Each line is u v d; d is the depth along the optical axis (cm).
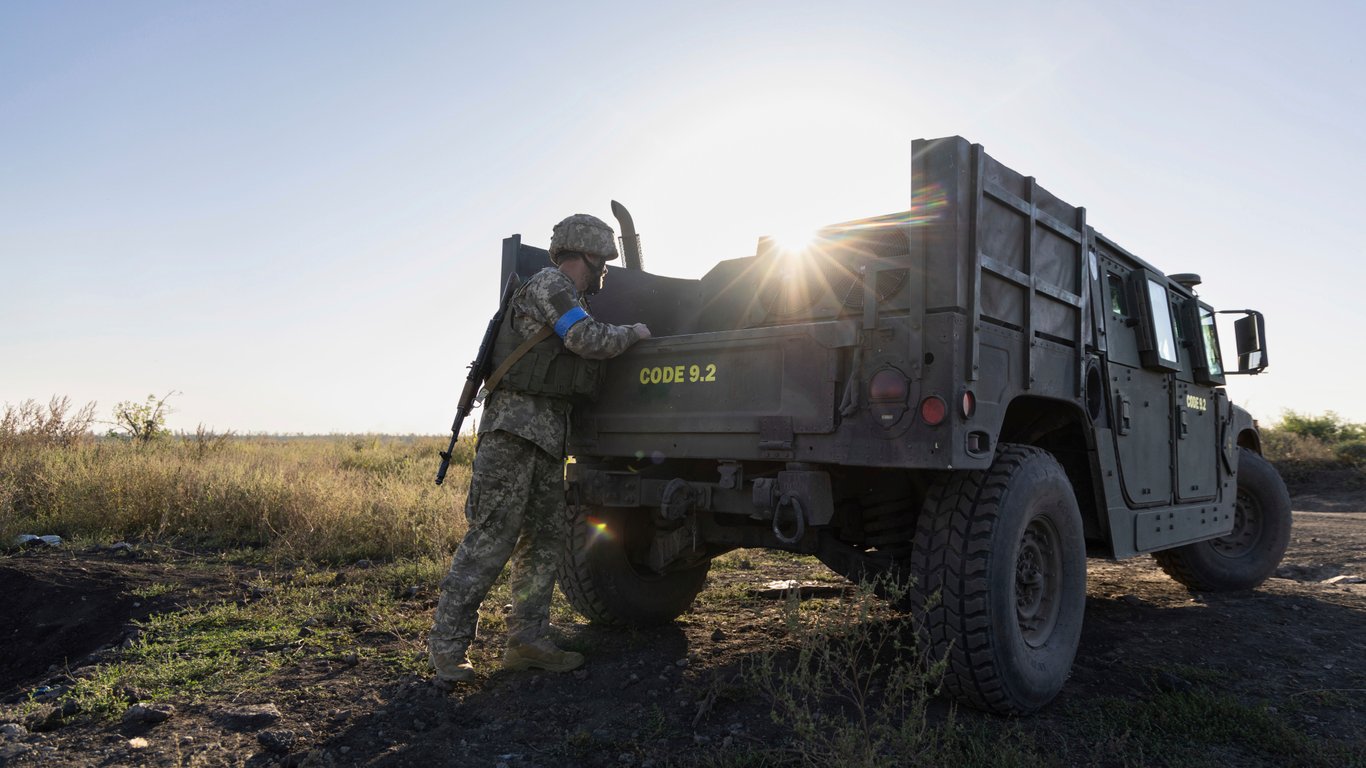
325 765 250
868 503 361
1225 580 544
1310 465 1541
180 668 341
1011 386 312
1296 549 762
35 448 975
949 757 252
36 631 438
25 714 290
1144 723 295
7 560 544
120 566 540
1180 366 485
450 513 672
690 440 335
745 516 372
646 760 258
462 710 300
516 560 353
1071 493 336
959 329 275
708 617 441
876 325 286
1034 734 279
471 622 328
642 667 350
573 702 308
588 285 356
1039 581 325
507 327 338
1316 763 265
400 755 259
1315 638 419
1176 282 509
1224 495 527
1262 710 301
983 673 284
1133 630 435
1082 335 372
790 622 269
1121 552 393
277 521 677
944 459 266
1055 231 355
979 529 289
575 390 336
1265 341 548
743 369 322
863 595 293
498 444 330
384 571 536
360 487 800
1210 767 259
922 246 283
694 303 461
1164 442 455
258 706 296
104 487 748
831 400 291
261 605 448
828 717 283
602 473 362
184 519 709
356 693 313
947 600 287
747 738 274
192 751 260
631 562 411
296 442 1689
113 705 297
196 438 1187
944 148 283
